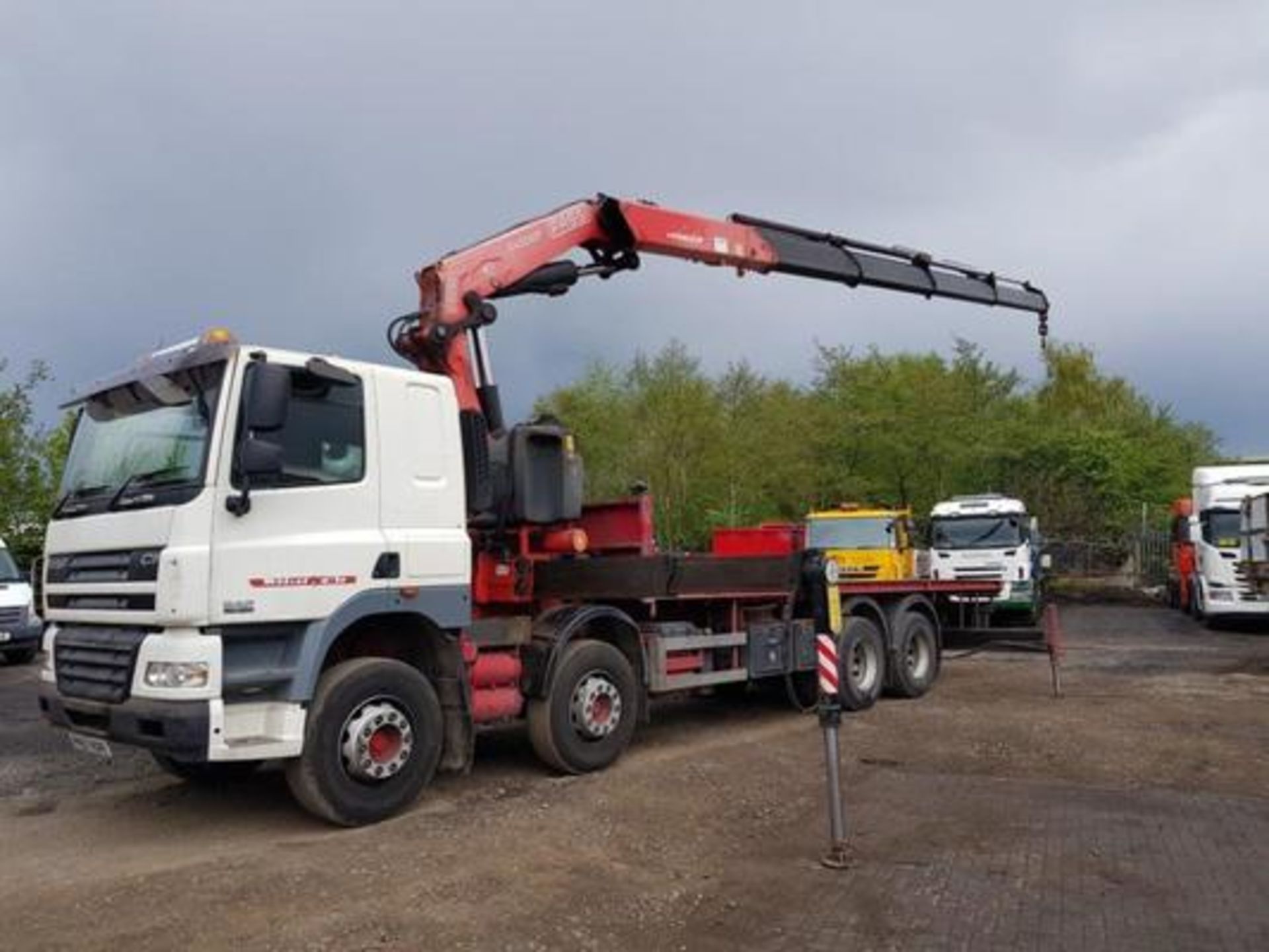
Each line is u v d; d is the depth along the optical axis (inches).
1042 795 329.1
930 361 1507.1
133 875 258.7
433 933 220.1
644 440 1369.3
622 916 232.1
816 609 285.6
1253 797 326.3
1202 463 1764.3
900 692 524.7
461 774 366.0
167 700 274.2
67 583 313.0
